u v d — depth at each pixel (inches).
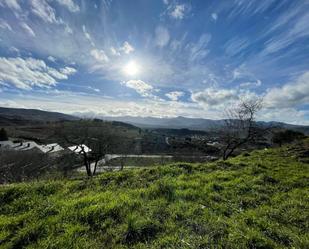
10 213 215.0
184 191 269.9
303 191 303.6
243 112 885.2
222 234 177.6
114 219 197.9
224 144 975.0
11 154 1483.8
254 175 379.6
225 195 275.3
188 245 159.0
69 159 1530.5
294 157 570.3
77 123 1341.0
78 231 177.0
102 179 329.4
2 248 157.6
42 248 155.3
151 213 207.6
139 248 158.4
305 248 166.4
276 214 224.8
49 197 251.3
